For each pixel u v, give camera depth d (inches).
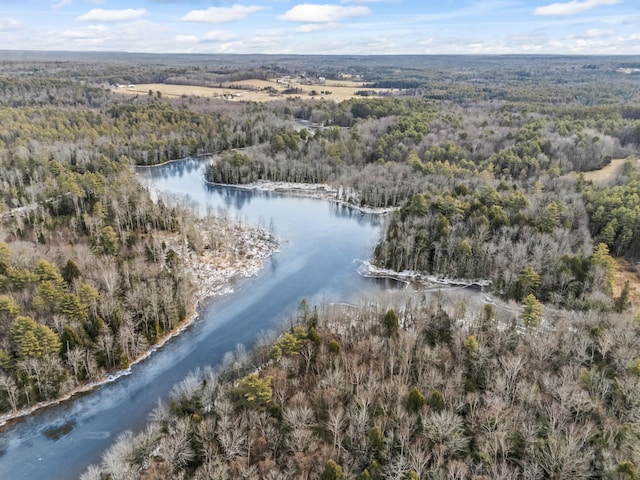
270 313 4985.2
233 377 3703.3
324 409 3164.4
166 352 4338.1
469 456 2610.7
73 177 7150.6
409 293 5241.1
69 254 5216.5
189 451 2866.6
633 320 3909.9
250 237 6815.9
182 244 6259.8
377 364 3599.9
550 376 3299.7
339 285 5590.6
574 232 5880.9
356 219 7810.0
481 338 3814.0
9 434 3405.5
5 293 4355.3
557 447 2534.5
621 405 2997.0
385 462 2664.9
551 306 4753.9
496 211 6048.2
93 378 3912.4
